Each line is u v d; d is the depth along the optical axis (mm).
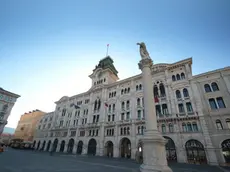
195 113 29609
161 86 38281
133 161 27578
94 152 42156
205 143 26312
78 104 57781
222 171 17219
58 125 59625
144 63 16719
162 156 11227
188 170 17781
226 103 27797
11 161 18203
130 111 39938
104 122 43906
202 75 32656
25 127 78688
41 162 19594
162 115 33312
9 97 60531
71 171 13664
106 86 50938
